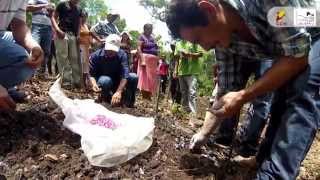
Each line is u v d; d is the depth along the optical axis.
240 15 2.40
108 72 5.71
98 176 2.89
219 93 3.23
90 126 3.20
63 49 7.02
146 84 8.83
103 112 3.33
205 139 3.35
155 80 9.00
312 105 2.53
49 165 2.95
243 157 3.56
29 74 3.46
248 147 3.73
